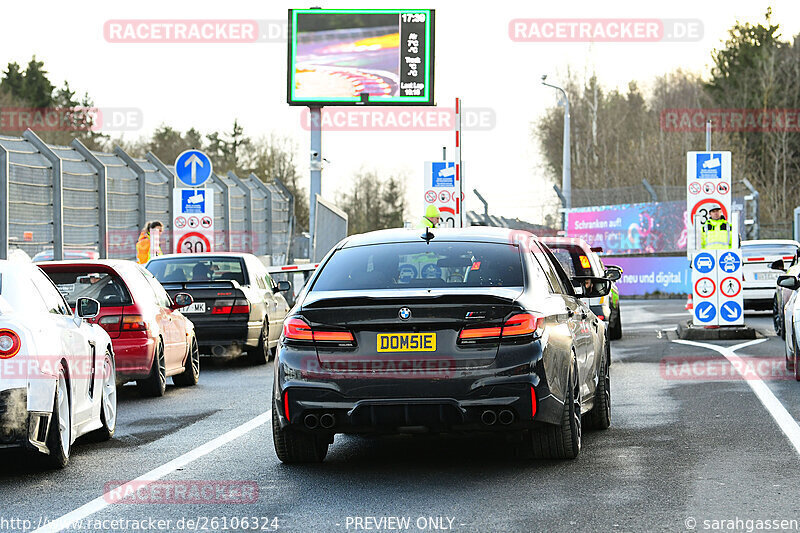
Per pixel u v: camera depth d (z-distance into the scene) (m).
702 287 58.50
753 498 19.62
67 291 37.53
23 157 62.03
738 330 57.84
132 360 36.59
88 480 22.75
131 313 37.00
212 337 48.62
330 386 21.97
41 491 21.62
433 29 94.50
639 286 115.88
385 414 21.88
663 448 25.20
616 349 53.22
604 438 26.97
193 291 48.91
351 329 22.05
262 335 50.84
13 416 22.00
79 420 25.50
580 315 26.50
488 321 21.91
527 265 24.08
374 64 94.50
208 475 23.09
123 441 28.16
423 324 21.88
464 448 26.00
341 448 26.44
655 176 186.50
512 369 21.80
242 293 49.09
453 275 23.61
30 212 62.06
